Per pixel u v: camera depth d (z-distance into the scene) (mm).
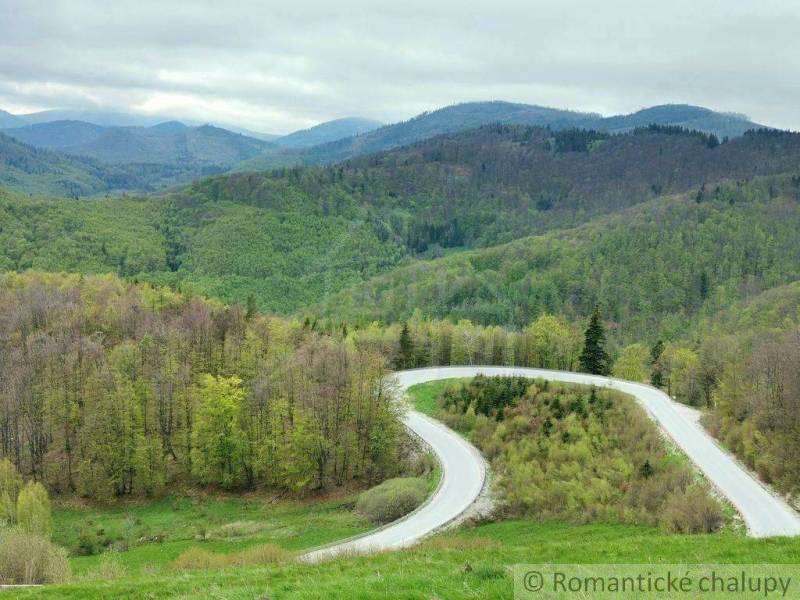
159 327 90188
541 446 62531
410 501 56156
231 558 34844
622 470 54625
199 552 36969
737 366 72438
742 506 45031
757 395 61719
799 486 46938
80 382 76125
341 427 71938
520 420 69375
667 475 51000
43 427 72750
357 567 24797
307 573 24250
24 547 33000
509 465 60812
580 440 60875
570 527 48125
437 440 71500
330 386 72375
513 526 50062
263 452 70625
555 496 52719
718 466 53375
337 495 68625
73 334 89500
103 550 57500
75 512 67562
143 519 65438
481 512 53031
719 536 28500
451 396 82688
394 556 27234
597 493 51344
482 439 69688
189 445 74500
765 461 50844
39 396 73000
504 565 22359
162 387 76375
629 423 64750
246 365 84438
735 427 59500
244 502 69438
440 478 60281
